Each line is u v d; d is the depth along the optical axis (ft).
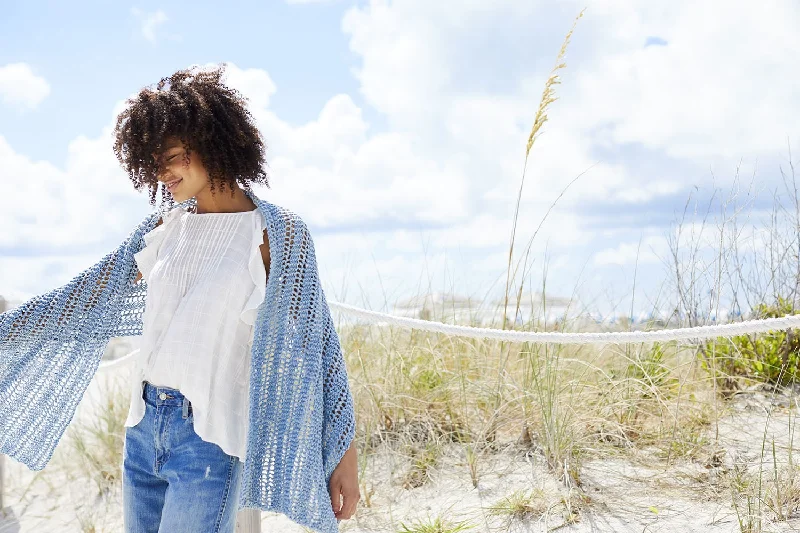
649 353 14.25
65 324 7.16
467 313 15.51
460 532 9.91
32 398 7.22
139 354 6.21
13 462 16.79
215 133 6.20
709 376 14.23
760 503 9.04
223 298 6.07
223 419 5.98
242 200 6.68
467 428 13.37
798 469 9.99
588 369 13.58
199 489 5.82
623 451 11.76
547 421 11.70
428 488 11.76
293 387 6.33
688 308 14.71
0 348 7.06
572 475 10.86
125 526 6.27
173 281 6.31
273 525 11.28
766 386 14.14
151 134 6.03
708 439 11.88
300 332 6.40
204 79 6.45
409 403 13.94
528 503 10.30
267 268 6.54
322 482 6.16
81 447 15.70
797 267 14.93
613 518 9.61
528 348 13.11
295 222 6.56
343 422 6.45
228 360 6.11
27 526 13.15
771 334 14.61
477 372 14.53
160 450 5.99
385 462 12.94
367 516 11.07
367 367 14.80
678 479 10.57
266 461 6.30
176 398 5.95
